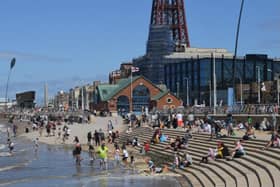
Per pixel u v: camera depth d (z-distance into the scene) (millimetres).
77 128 96812
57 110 159875
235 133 53844
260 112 62719
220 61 178000
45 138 92375
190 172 40625
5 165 55281
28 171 49594
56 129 99938
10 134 108250
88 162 56375
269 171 30359
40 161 59188
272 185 27719
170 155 51688
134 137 73438
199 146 50969
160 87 152000
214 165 39469
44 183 41094
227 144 47250
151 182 38562
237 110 69750
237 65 180375
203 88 177500
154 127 75250
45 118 121250
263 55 185375
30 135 99188
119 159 56938
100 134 78188
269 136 47875
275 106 61562
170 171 43969
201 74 178625
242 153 39375
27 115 149625
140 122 88312
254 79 182625
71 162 57188
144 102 143375
